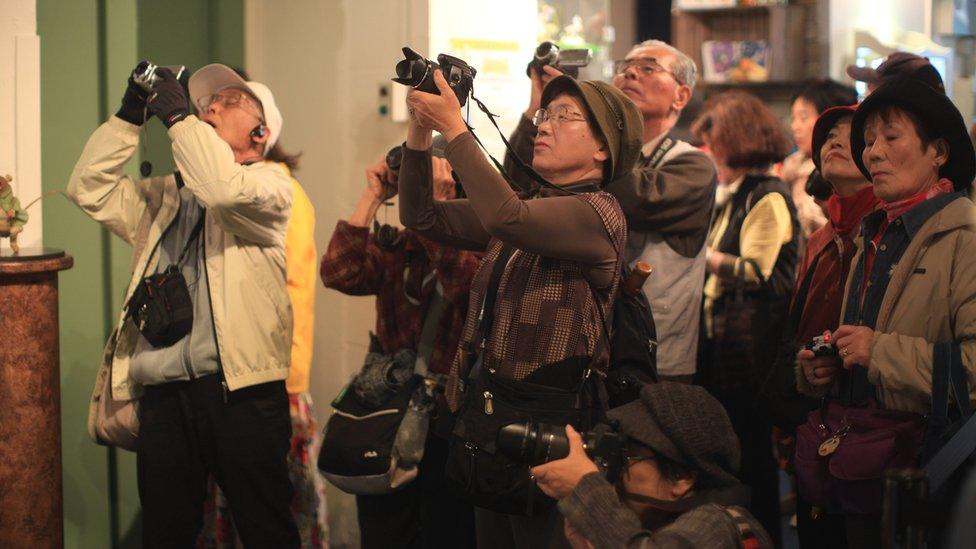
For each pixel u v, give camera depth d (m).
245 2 4.39
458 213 2.81
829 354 2.52
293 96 4.29
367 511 3.16
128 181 3.26
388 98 3.82
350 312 4.08
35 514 3.12
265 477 3.17
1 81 3.45
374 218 3.18
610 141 2.53
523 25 3.93
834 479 2.47
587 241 2.40
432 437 3.05
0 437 3.07
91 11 3.89
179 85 3.06
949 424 2.28
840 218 2.88
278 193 3.12
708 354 3.80
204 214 3.20
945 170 2.50
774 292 3.68
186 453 3.17
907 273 2.40
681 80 3.34
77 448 3.87
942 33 4.27
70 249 3.84
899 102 2.46
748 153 3.90
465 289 2.97
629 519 1.83
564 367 2.41
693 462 1.90
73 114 3.85
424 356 3.04
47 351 3.13
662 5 6.70
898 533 1.79
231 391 3.11
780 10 5.98
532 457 2.00
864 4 5.48
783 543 4.14
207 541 3.76
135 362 3.13
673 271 3.17
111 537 3.97
